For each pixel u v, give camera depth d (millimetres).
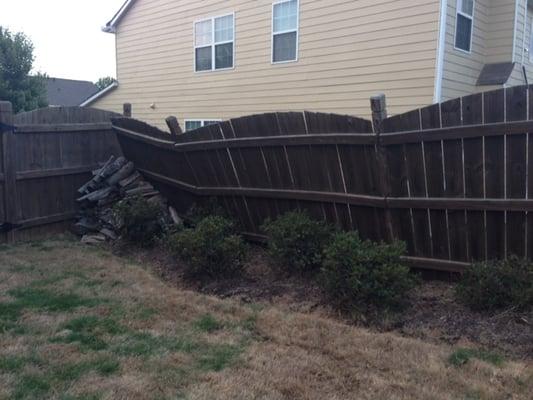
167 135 7441
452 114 4559
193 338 4094
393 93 9102
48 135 7754
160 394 3211
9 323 4340
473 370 3455
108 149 8820
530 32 10898
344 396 3195
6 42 14508
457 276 4887
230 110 12156
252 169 6371
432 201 4805
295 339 4051
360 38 9461
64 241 7535
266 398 3176
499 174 4441
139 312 4660
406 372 3479
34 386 3285
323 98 10164
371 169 5141
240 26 11633
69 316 4531
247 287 5254
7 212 7211
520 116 4227
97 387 3283
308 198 5785
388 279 4332
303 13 10312
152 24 13977
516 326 3904
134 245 7012
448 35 8656
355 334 4102
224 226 5855
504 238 4559
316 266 5305
